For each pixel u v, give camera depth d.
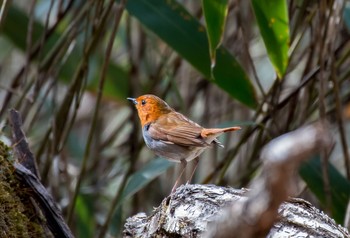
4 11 8.36
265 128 9.97
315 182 9.74
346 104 12.60
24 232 5.82
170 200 5.93
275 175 3.32
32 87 10.55
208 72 9.41
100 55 12.62
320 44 8.91
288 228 5.31
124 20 14.43
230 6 12.38
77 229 11.90
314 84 10.81
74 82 9.88
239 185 11.02
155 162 9.95
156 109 9.09
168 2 9.39
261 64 15.12
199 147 8.24
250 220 3.46
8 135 8.98
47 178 10.38
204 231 5.34
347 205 9.72
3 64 14.47
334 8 9.28
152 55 14.16
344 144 9.70
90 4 9.70
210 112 13.84
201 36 9.35
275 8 8.33
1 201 5.72
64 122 10.33
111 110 15.21
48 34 10.82
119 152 14.01
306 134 3.27
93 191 12.98
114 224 12.23
